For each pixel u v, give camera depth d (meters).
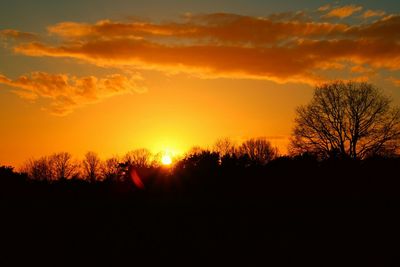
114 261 23.69
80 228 32.22
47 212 38.84
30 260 24.08
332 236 27.89
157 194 47.59
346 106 61.84
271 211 36.69
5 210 39.69
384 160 52.66
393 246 25.20
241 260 23.22
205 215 36.09
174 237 28.62
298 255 23.80
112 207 41.25
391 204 38.00
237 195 44.88
